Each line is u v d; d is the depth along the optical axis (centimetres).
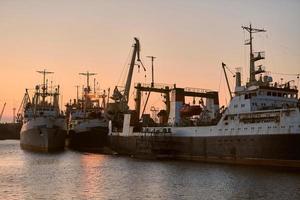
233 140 6894
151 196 4109
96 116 12850
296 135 5878
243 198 3956
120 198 4019
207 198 3984
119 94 11431
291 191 4234
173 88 8944
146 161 7781
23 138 12069
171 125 8681
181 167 6581
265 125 6362
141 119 9950
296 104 6756
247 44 7444
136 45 11412
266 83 7094
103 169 6462
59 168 6631
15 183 4981
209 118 8450
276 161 6159
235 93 7181
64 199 3975
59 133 10931
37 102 12338
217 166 6588
